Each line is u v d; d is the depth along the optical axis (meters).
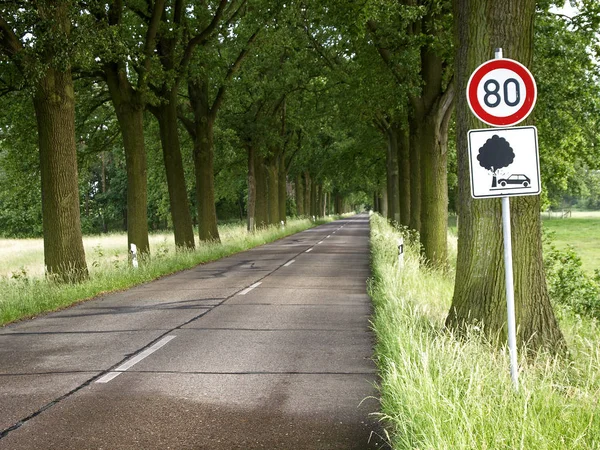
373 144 37.19
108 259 23.05
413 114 19.80
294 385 6.08
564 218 88.62
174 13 21.41
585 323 9.13
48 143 14.25
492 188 5.22
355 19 13.51
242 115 34.22
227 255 24.75
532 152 5.19
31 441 4.60
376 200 87.19
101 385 6.14
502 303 6.78
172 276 17.28
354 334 8.66
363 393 5.80
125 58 16.44
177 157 23.27
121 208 83.00
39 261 25.41
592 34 15.03
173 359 7.23
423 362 4.92
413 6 14.67
